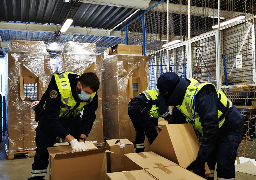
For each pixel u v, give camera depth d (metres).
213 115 1.43
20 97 3.61
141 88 4.26
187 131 1.60
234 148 1.63
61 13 6.49
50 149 1.63
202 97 1.47
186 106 1.58
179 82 1.57
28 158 3.59
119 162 2.17
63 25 6.43
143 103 2.65
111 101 4.25
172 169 1.29
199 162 1.45
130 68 4.14
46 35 8.34
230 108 1.70
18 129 3.60
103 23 7.41
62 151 1.57
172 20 6.24
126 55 4.11
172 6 5.47
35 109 2.01
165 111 2.63
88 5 5.96
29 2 5.69
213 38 3.93
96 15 6.69
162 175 1.20
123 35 7.76
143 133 2.98
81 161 1.45
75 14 6.66
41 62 3.75
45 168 2.00
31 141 3.65
